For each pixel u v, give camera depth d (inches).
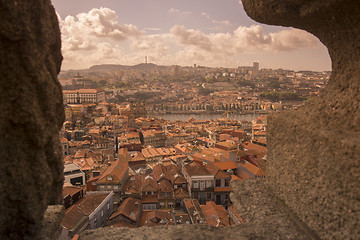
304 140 202.4
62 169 192.7
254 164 1871.3
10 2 131.4
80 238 210.2
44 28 158.7
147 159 2645.2
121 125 4783.5
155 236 207.2
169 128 4714.6
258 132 3865.7
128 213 1322.6
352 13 168.4
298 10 198.4
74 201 1369.3
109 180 1616.6
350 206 154.6
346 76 204.5
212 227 217.5
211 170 1770.4
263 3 211.2
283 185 233.1
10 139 150.0
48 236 189.5
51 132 172.9
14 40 138.3
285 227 210.4
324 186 177.8
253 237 201.0
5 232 159.2
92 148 3216.0
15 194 152.8
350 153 154.4
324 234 177.0
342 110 197.9
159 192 1674.5
